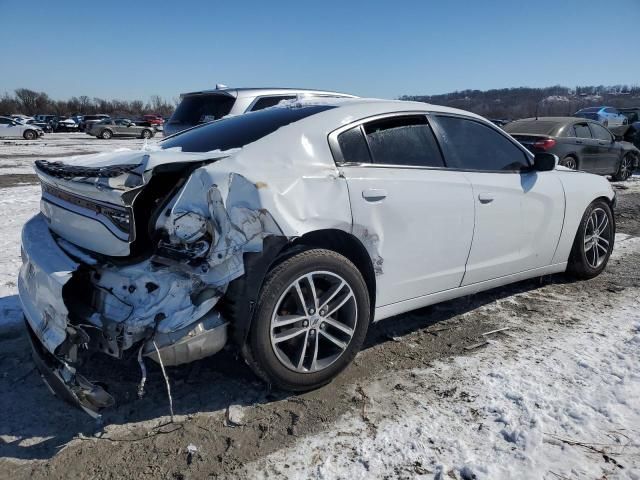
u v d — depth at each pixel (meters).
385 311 3.25
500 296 4.43
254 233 2.54
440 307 4.18
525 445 2.44
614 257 5.65
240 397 2.88
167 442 2.51
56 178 2.72
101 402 2.37
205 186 2.54
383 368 3.21
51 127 45.66
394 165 3.24
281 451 2.44
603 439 2.47
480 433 2.54
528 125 10.85
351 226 2.92
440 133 3.59
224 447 2.47
